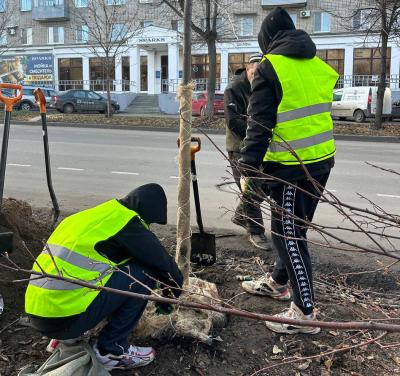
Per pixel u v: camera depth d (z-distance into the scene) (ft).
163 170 34.09
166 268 9.32
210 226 19.81
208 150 44.32
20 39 149.28
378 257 15.69
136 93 125.80
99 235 8.85
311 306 10.51
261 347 10.28
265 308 11.94
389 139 54.70
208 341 10.09
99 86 137.90
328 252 16.20
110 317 9.23
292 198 10.13
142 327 10.37
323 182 10.80
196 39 87.20
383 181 30.27
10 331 10.68
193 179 13.26
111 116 80.74
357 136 55.98
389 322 10.34
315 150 10.12
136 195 9.54
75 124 70.85
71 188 27.96
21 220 14.10
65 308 8.43
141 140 52.65
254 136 9.83
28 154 41.09
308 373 9.48
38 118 77.66
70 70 142.51
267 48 10.80
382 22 58.03
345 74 119.14
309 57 10.24
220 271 14.20
